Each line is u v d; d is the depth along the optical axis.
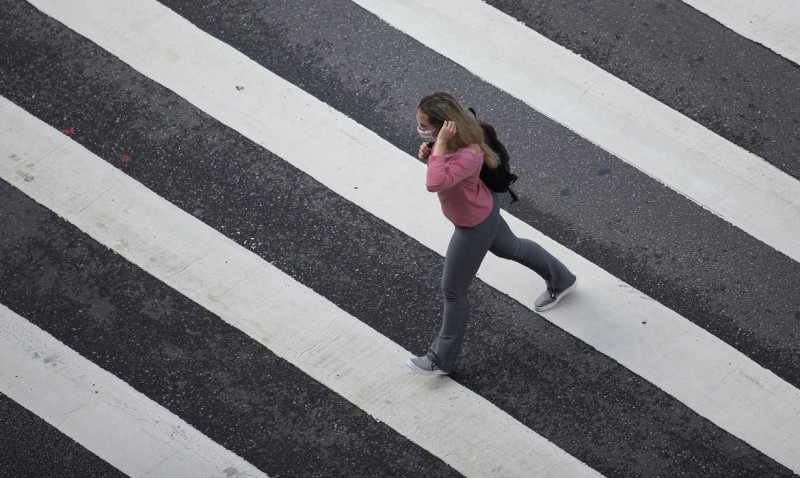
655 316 16.41
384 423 15.77
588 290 16.66
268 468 15.57
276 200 17.53
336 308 16.67
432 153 13.23
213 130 18.14
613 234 17.09
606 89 18.34
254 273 16.94
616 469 15.34
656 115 18.09
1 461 15.70
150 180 17.77
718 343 16.16
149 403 16.00
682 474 15.30
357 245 17.14
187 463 15.57
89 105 18.42
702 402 15.70
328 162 17.81
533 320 16.50
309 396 16.00
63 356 16.36
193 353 16.36
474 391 15.97
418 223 17.27
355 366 16.20
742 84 18.38
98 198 17.59
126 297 16.78
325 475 15.52
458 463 15.45
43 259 17.12
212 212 17.48
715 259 16.81
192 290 16.81
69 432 15.80
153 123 18.23
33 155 17.97
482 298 16.70
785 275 16.64
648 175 17.56
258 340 16.42
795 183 17.41
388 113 18.25
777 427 15.48
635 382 15.91
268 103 18.36
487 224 14.11
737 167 17.59
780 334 16.19
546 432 15.61
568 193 17.47
